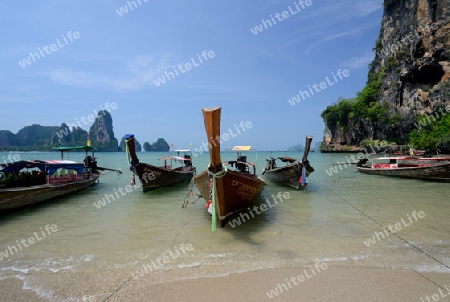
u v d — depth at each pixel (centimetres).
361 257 623
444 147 4369
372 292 478
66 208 1156
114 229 852
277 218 958
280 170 1642
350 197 1336
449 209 1061
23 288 505
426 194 1400
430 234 772
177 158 1892
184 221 941
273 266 579
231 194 859
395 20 6266
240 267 576
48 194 1289
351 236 764
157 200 1327
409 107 5512
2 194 1026
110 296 475
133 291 489
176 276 541
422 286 496
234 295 471
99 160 5112
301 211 1057
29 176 1257
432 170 1817
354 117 7562
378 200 1253
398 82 5875
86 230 845
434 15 5062
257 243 716
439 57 4966
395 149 5684
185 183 1941
